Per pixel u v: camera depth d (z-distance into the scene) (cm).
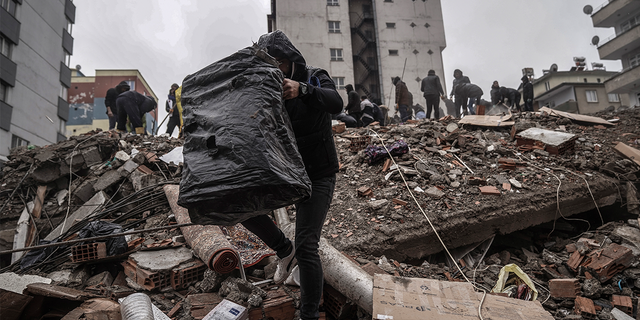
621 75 2747
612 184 472
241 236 333
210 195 144
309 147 203
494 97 1274
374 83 3228
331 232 371
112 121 988
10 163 565
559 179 470
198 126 164
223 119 154
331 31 3089
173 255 296
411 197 424
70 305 238
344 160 556
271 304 234
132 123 853
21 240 462
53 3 2158
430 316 192
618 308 281
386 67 3192
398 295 209
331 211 414
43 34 2053
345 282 241
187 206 152
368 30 3309
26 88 1888
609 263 316
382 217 390
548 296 295
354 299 234
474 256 403
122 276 302
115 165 537
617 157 536
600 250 344
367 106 884
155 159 538
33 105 1952
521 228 419
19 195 516
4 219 494
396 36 3259
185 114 172
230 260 260
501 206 414
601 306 286
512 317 192
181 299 265
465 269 357
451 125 652
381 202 412
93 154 556
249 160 145
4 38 1742
